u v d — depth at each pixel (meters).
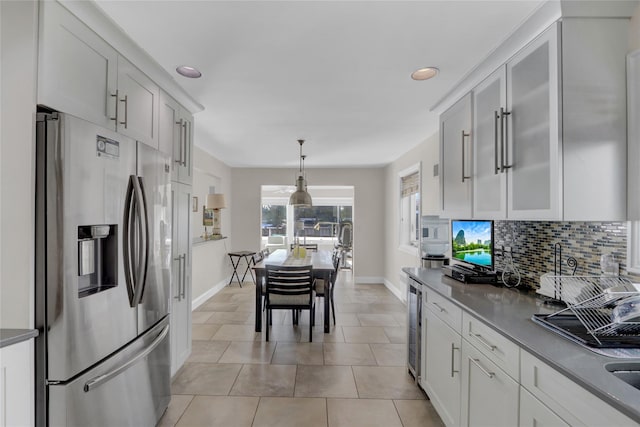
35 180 1.29
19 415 1.23
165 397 2.10
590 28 1.41
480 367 1.52
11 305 1.28
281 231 9.00
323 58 2.00
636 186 1.39
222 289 5.73
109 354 1.54
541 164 1.49
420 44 1.83
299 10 1.53
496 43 1.82
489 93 1.93
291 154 5.05
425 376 2.29
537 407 1.13
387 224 6.11
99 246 1.58
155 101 2.17
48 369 1.31
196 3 1.48
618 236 1.48
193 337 3.47
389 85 2.40
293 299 3.37
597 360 1.04
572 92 1.40
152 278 1.90
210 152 4.93
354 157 5.30
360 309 4.58
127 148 1.66
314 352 3.11
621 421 0.83
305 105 2.83
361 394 2.38
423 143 4.12
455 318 1.80
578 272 1.69
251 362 2.88
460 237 2.66
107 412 1.53
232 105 2.82
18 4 1.28
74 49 1.44
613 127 1.41
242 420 2.08
